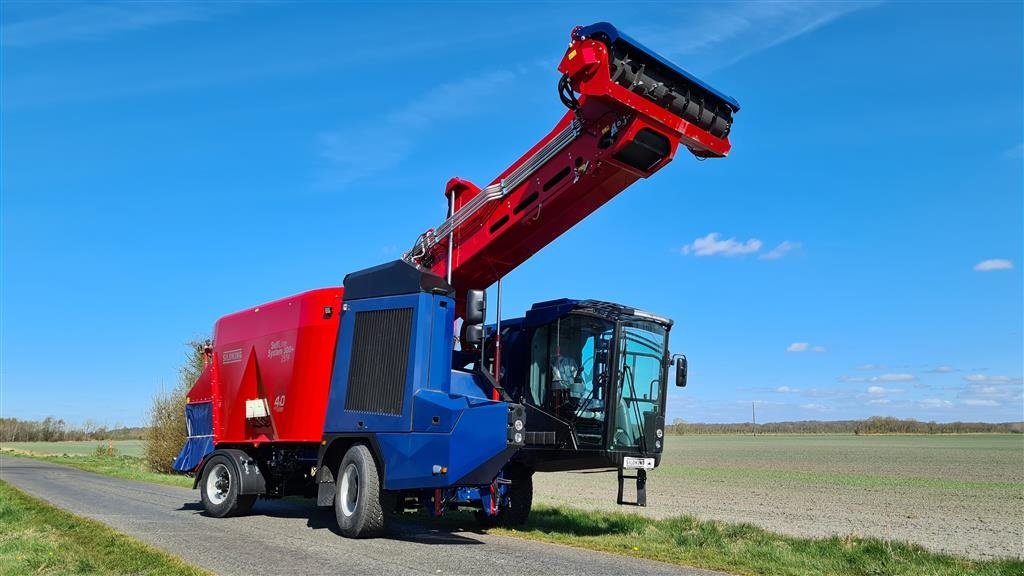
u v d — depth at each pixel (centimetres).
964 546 1373
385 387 1101
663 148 963
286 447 1335
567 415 1225
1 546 962
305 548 965
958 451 6969
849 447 8156
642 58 945
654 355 1272
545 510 1500
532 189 1073
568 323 1267
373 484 1068
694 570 846
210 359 1571
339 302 1269
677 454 6562
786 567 884
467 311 1091
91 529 1083
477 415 1000
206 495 1383
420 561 871
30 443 10312
